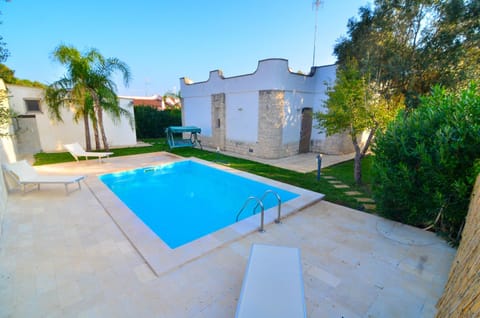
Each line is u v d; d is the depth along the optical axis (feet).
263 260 8.06
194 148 43.98
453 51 22.17
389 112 18.66
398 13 23.86
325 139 37.83
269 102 32.94
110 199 16.75
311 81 37.19
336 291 8.32
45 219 13.84
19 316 7.11
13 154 28.43
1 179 15.66
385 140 13.50
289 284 6.89
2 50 13.88
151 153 37.58
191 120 49.34
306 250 10.85
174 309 7.42
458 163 10.50
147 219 17.16
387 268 9.58
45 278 8.80
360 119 19.17
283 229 12.87
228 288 8.38
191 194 22.12
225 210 18.72
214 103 42.06
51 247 10.93
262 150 34.83
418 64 23.65
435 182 11.27
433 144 11.42
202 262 9.88
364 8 27.02
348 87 19.71
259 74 33.60
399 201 12.95
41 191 18.78
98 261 9.89
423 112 12.66
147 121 58.03
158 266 9.34
